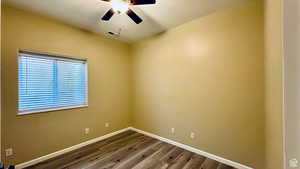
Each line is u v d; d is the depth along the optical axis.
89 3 2.00
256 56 1.90
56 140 2.46
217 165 2.18
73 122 2.69
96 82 3.08
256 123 1.91
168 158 2.38
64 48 2.56
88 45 2.93
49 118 2.38
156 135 3.23
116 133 3.50
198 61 2.49
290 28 1.08
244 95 2.01
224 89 2.20
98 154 2.52
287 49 1.09
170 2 2.01
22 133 2.10
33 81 2.26
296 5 1.06
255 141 1.92
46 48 2.34
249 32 1.95
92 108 3.00
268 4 1.59
